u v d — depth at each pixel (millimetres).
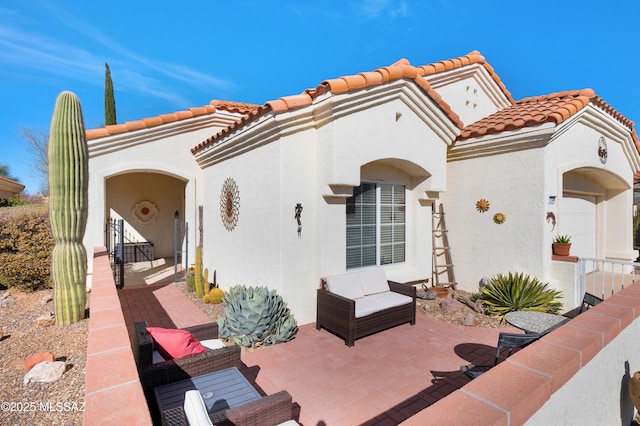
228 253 9500
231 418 2750
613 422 3629
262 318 6199
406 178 9242
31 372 3879
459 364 5531
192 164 11695
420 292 9031
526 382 2197
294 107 6621
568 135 8820
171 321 7656
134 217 15344
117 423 2014
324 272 7207
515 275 7996
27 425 3102
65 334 5266
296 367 5414
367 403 4461
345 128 6918
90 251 9969
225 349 4031
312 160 7289
